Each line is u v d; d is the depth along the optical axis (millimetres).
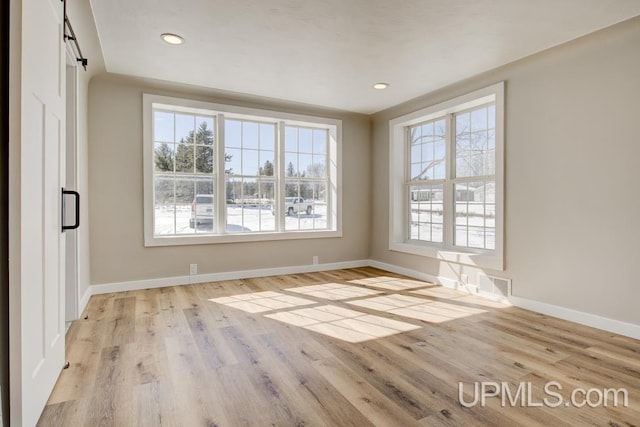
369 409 1751
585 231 2939
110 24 2674
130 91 3969
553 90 3150
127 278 3996
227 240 4512
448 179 4359
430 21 2613
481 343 2574
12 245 1371
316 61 3359
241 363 2250
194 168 4426
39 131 1623
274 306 3453
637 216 2641
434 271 4430
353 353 2404
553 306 3164
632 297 2668
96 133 3803
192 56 3256
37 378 1608
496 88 3617
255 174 4812
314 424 1633
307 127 5215
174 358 2312
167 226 4285
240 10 2480
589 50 2900
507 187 3539
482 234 3969
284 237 4895
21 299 1395
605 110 2807
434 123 4625
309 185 5234
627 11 2457
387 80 3850
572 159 3021
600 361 2283
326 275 4879
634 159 2652
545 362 2271
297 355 2371
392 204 5078
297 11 2488
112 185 3893
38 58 1597
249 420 1659
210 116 4527
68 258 2982
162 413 1712
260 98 4488
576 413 1720
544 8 2426
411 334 2752
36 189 1591
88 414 1695
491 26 2689
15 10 1364
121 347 2477
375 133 5449
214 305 3471
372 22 2643
